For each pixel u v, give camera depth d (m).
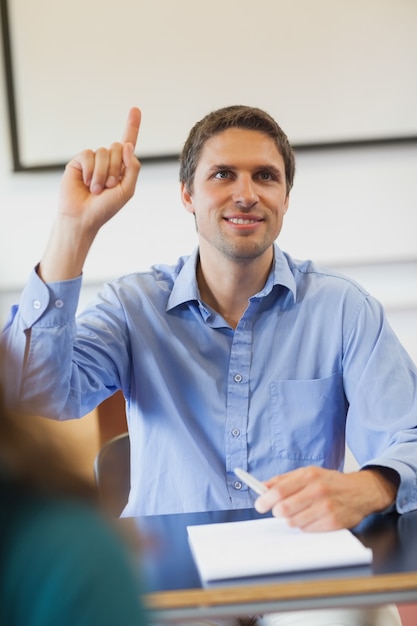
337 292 1.41
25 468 0.47
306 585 0.81
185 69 2.33
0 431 0.47
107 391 1.39
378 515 1.06
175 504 1.33
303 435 1.35
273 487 0.99
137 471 1.38
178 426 1.35
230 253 1.34
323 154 2.37
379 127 2.36
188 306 1.41
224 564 0.84
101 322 1.39
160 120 2.35
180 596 0.79
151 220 2.38
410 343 2.42
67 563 0.45
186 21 2.32
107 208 1.22
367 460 1.30
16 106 2.34
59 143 2.35
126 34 2.32
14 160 2.34
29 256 2.38
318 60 2.33
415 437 1.20
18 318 1.24
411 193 2.39
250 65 2.33
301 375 1.37
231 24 2.32
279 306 1.40
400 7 2.33
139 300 1.42
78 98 2.34
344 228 2.39
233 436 1.34
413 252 2.40
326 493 0.98
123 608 0.45
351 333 1.37
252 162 1.35
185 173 1.45
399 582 0.81
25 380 1.23
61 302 1.22
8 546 0.46
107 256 2.39
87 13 2.31
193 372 1.37
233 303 1.40
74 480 0.49
